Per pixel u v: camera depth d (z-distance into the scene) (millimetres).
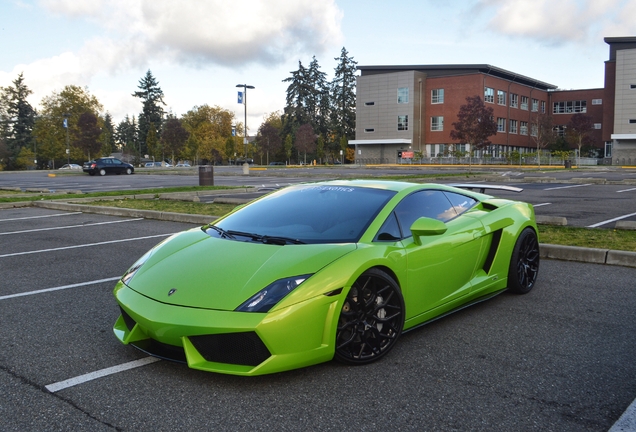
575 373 3246
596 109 63688
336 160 87688
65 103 81062
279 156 84750
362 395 2951
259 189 18234
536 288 5191
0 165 80500
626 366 3348
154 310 3096
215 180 26062
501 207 4891
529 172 31203
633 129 51688
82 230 9188
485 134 45375
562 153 51562
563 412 2766
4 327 4145
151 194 15289
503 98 60719
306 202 4133
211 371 2941
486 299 4668
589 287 5176
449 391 3006
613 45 55219
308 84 88062
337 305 3152
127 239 8219
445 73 61844
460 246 4172
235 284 3123
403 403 2861
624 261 5973
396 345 3738
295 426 2617
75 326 4160
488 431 2582
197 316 2961
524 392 2994
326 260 3258
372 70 64625
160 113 102000
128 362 3428
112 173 38125
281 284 3072
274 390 3010
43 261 6656
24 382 3129
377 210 3850
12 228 9547
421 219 3715
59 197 14883
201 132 90500
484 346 3703
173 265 3494
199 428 2604
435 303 3994
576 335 3902
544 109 67750
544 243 6664
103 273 5984
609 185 18547
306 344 3043
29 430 2584
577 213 10344
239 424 2637
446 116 60344
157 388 3043
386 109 62656
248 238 3727
